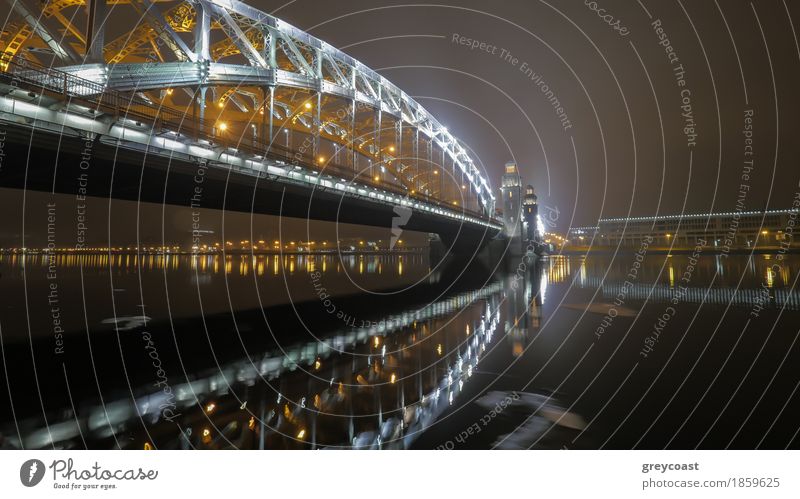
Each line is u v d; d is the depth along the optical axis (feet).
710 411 24.97
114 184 58.23
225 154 64.59
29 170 48.24
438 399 27.68
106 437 21.91
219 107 92.02
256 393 28.84
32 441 21.39
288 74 98.27
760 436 21.72
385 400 27.48
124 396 27.96
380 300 83.87
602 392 28.66
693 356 37.40
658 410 25.31
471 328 53.62
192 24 84.38
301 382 31.40
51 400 27.09
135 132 51.11
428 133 205.46
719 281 101.91
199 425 23.45
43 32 50.57
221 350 41.73
